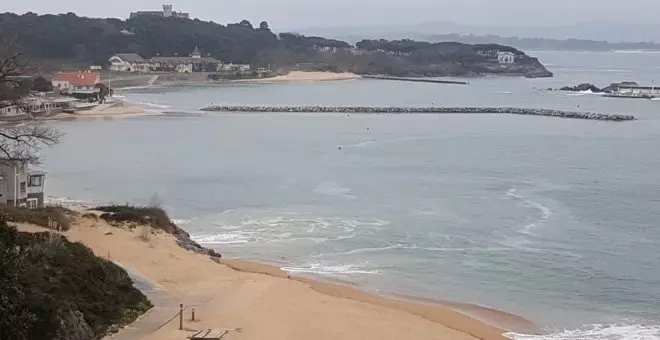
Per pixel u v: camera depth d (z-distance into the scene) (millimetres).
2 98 42969
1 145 49156
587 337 34688
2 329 24219
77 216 50281
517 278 44188
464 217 59844
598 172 83375
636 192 71250
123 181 76000
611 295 41281
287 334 31156
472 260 47781
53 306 26500
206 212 61656
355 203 65375
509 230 55656
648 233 55156
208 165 87625
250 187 73250
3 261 25438
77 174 79875
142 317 31797
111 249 43312
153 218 52188
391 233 54500
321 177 79312
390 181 76938
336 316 34500
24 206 50438
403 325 33969
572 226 57062
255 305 35188
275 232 54750
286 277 42500
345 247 50625
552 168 86312
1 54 40938
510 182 76500
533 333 35094
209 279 39594
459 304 39406
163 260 42406
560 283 43281
